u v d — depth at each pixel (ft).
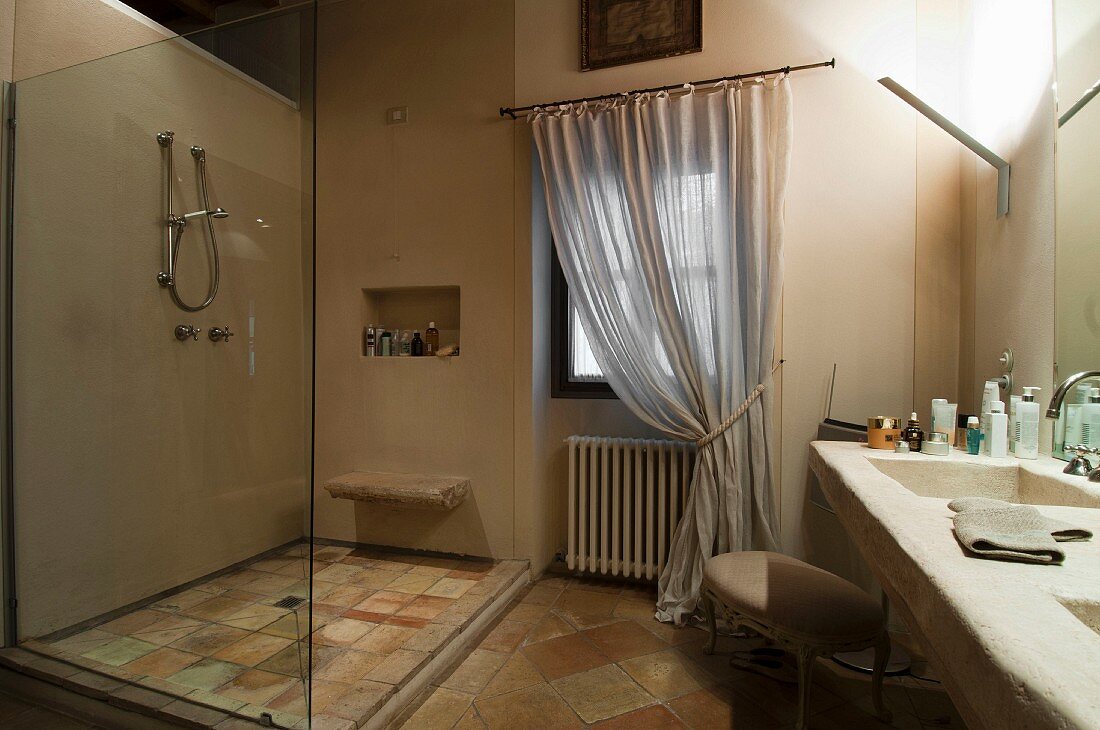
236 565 5.41
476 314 9.69
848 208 8.01
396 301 10.70
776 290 7.74
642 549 8.98
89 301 6.42
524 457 9.41
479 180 9.68
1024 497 4.83
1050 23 5.34
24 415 6.66
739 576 6.11
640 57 8.75
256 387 5.48
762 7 8.28
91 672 5.81
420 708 5.89
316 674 6.01
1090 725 1.31
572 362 9.88
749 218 7.79
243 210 5.80
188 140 6.08
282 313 5.50
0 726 5.44
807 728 5.25
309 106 5.51
